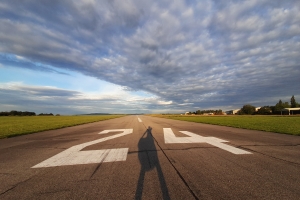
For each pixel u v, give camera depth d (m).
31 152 5.29
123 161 4.11
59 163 4.02
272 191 2.48
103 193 2.48
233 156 4.47
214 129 11.48
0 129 13.05
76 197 2.37
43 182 2.92
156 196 2.37
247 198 2.28
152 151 5.12
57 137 8.63
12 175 3.28
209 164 3.79
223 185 2.70
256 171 3.32
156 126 14.35
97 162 4.05
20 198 2.37
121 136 8.46
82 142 6.93
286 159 4.16
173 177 3.05
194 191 2.50
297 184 2.72
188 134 8.92
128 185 2.74
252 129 11.30
